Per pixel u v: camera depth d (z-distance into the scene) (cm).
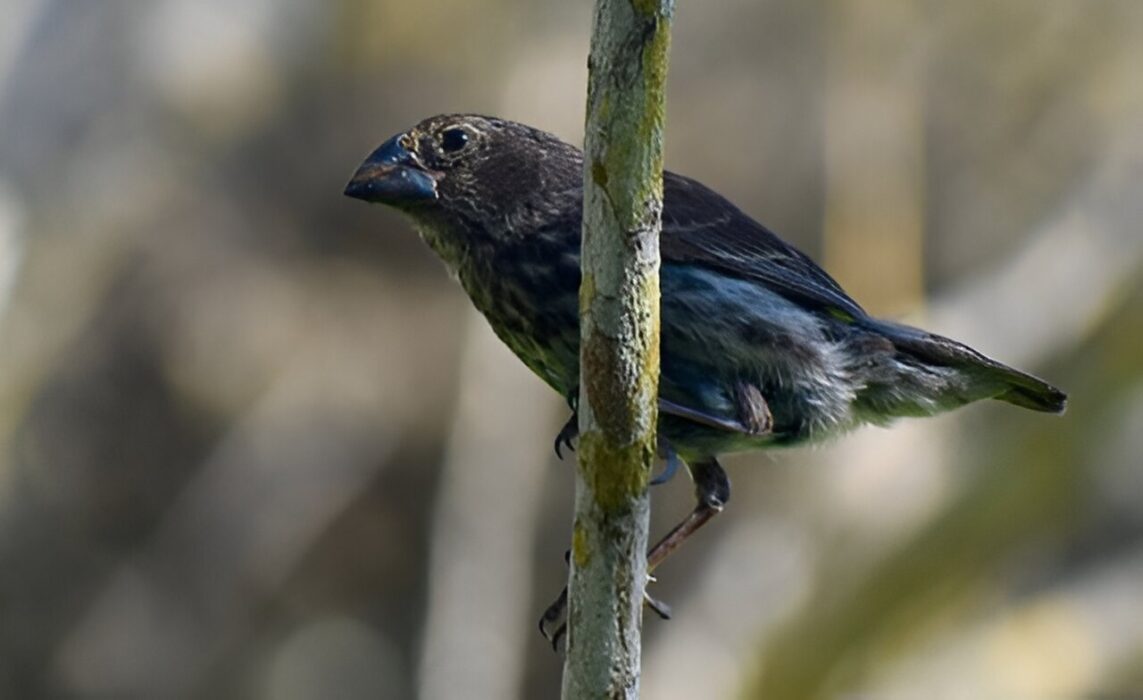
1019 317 1344
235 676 1652
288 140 1720
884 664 1264
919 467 1307
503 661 1390
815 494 1383
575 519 536
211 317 1694
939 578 1270
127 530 1680
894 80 1380
